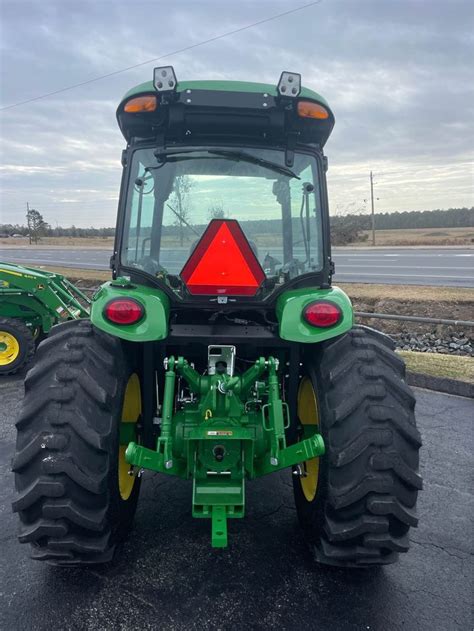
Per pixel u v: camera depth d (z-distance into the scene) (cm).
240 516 248
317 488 266
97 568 280
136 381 311
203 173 309
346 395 253
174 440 262
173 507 345
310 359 295
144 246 311
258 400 282
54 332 297
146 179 307
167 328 276
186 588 265
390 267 2028
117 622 242
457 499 365
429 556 298
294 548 299
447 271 1823
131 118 293
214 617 246
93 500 244
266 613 249
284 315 271
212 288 280
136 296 274
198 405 273
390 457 242
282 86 279
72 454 239
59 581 270
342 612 251
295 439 301
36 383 258
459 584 274
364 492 241
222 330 299
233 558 289
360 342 273
